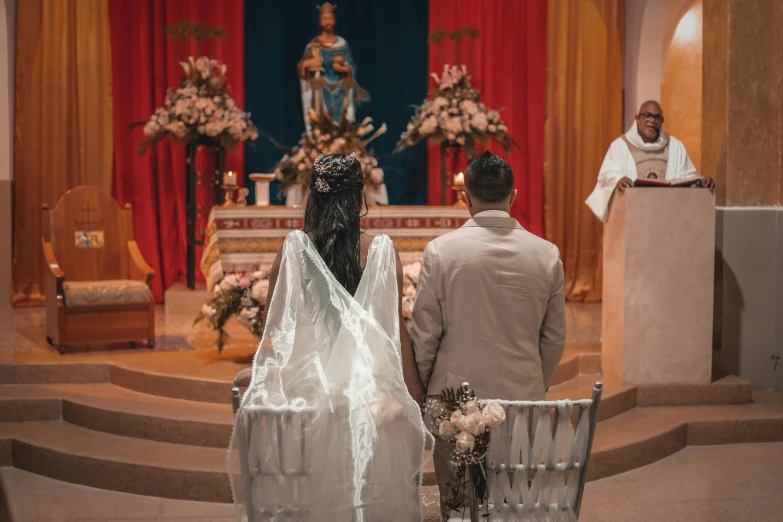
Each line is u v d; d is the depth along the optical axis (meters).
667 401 5.55
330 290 2.38
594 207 5.70
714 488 4.54
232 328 6.68
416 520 2.22
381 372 2.28
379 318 2.37
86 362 5.62
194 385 5.13
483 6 8.33
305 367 2.28
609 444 4.77
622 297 5.50
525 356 2.75
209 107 7.28
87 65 7.84
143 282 6.20
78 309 5.89
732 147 5.98
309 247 2.43
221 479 4.30
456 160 7.76
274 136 8.41
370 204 7.04
